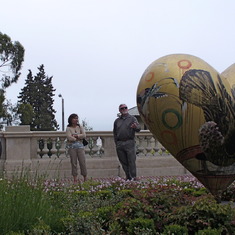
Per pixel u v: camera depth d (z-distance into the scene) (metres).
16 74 47.97
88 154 18.00
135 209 7.20
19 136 17.02
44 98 75.00
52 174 17.09
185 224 6.72
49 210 7.43
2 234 6.57
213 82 8.08
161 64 8.37
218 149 8.11
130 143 14.74
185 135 8.16
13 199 7.27
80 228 6.62
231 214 6.74
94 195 10.70
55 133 17.48
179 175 18.44
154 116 8.38
